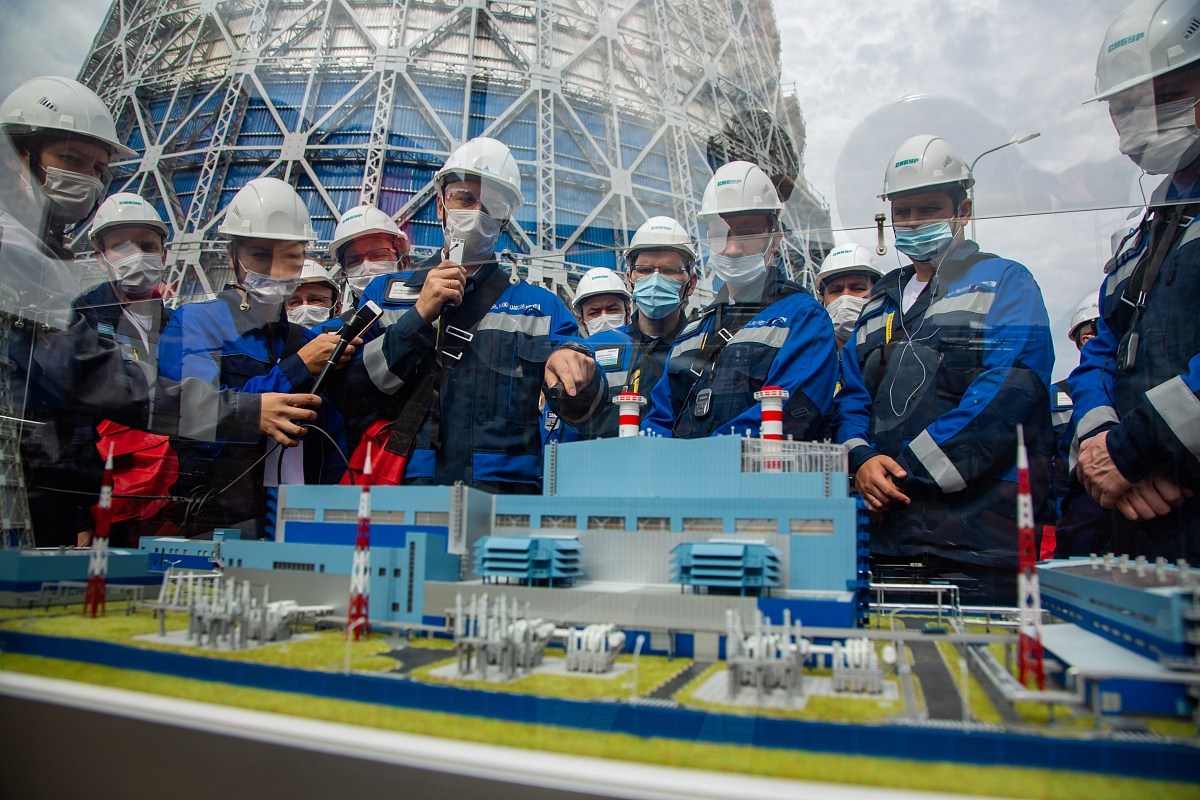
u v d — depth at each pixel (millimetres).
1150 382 6523
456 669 5230
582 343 7457
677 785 3854
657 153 13133
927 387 7113
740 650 4809
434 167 14336
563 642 5848
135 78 15016
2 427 8117
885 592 7000
